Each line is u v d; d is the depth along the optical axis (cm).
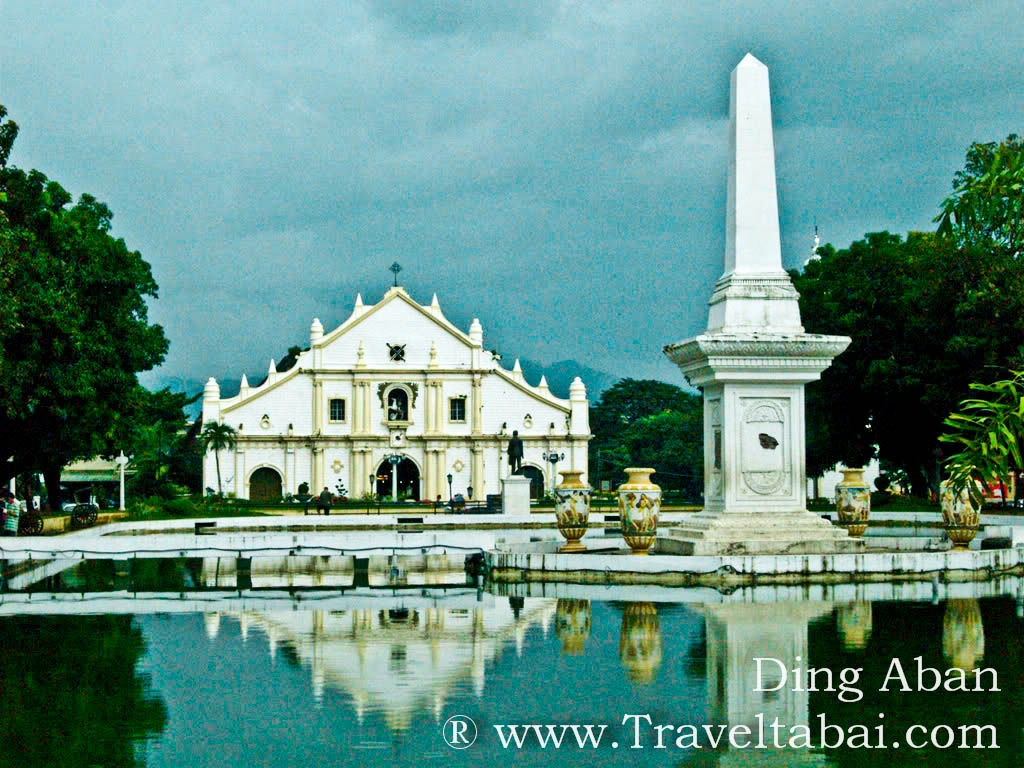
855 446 5428
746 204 2158
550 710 1022
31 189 3556
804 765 870
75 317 3675
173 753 896
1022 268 3994
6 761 877
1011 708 1026
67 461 4669
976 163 2611
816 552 2034
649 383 14312
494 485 9744
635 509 2044
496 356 10594
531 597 1789
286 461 9625
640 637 1366
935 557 1936
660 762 880
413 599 1805
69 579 2253
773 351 2044
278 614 1639
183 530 4284
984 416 958
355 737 941
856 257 5072
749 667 1188
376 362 9781
